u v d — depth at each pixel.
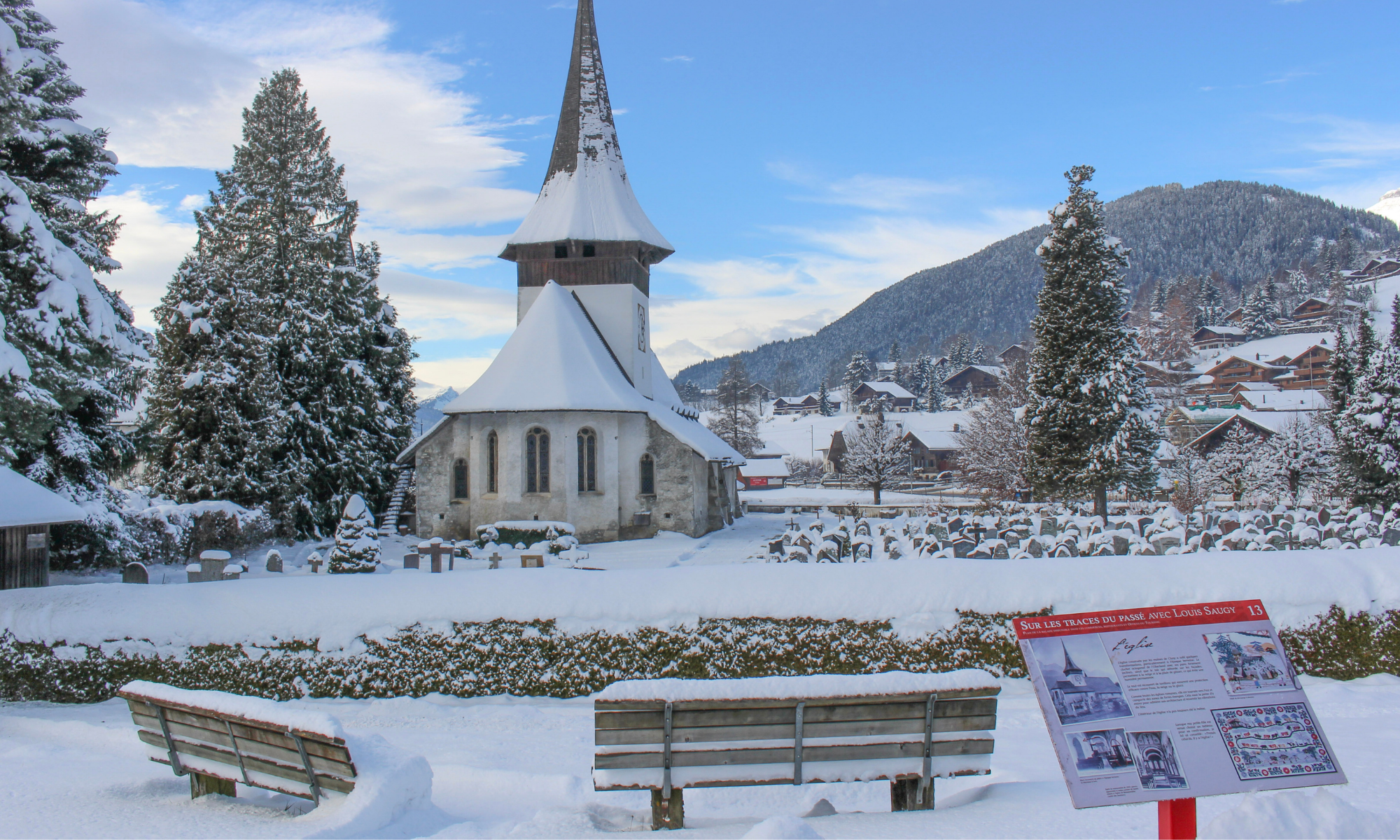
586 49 43.50
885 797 8.39
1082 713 5.51
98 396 25.44
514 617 13.95
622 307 41.50
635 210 43.97
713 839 6.57
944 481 93.56
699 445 36.56
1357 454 43.22
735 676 13.61
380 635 13.92
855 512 43.03
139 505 29.66
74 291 18.06
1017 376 60.97
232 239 36.97
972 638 13.63
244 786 8.79
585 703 13.48
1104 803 5.28
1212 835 5.50
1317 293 177.50
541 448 35.06
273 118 37.31
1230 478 56.03
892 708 7.13
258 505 34.81
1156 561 14.38
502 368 36.06
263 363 34.84
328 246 38.56
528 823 7.07
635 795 8.68
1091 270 40.62
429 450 36.31
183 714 8.31
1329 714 11.16
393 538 38.59
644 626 13.77
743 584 14.05
